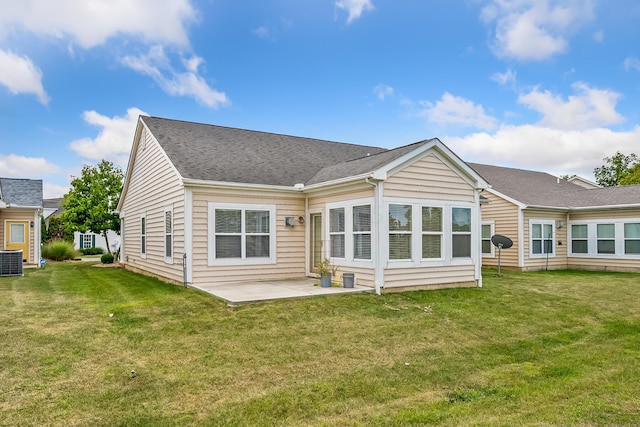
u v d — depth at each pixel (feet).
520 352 20.95
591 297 34.14
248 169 40.81
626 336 24.54
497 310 28.86
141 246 51.78
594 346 22.38
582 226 60.23
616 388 16.19
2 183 68.90
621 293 36.04
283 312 25.71
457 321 25.76
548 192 67.41
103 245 116.16
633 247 54.75
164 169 41.65
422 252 34.32
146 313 25.61
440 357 19.57
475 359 19.58
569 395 15.44
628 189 61.00
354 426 12.66
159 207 43.42
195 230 35.40
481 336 23.26
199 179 35.14
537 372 18.02
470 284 37.04
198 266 35.42
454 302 30.48
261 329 22.52
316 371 17.25
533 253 57.88
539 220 58.70
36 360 17.52
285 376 16.65
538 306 30.48
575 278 46.26
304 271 40.91
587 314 28.99
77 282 41.11
